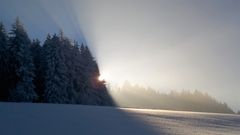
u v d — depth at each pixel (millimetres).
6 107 21141
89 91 57938
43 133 10609
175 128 17469
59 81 49094
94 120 17547
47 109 22781
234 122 29875
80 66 57312
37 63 50938
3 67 46000
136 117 23156
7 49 46531
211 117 34750
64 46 55531
